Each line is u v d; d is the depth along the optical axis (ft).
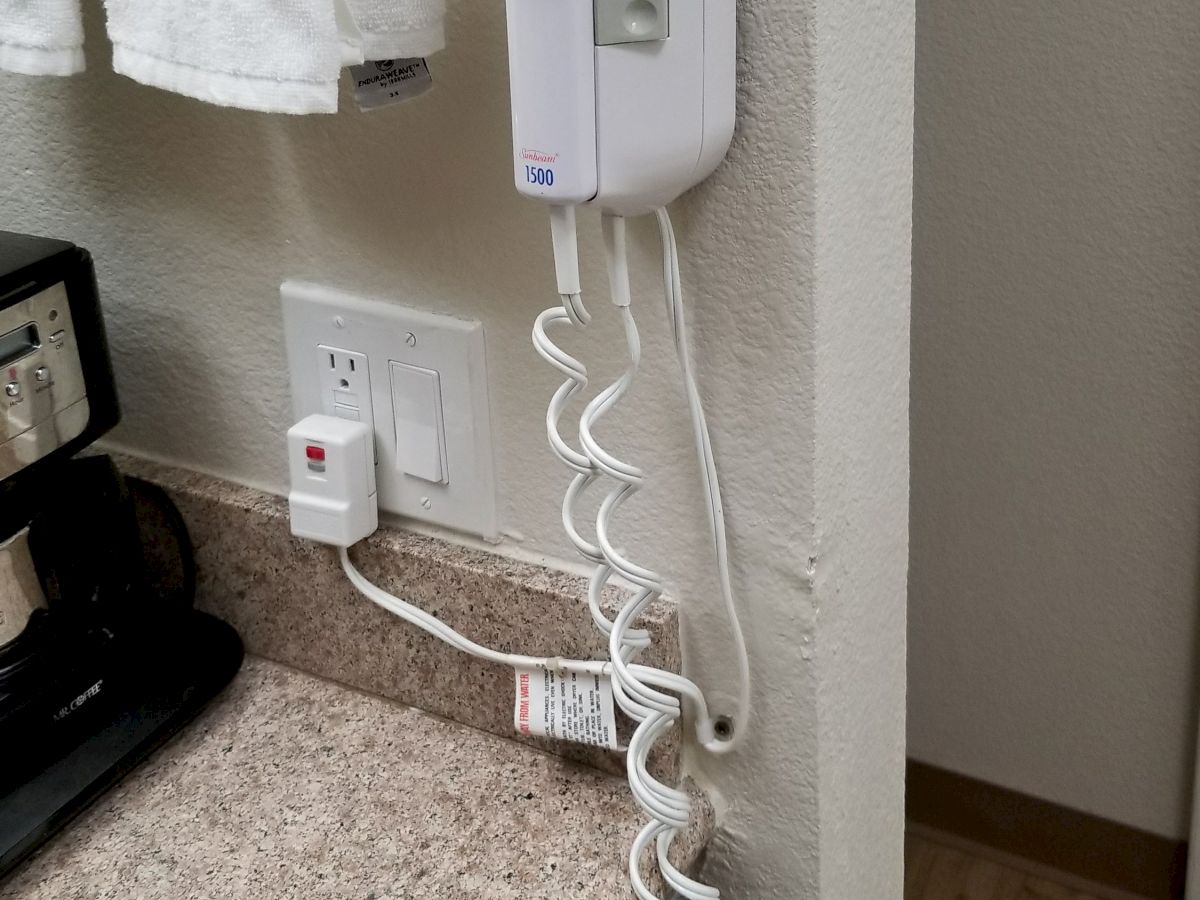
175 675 2.36
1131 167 3.96
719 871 2.27
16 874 2.04
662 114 1.57
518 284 2.02
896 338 2.06
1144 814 4.91
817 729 2.06
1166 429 4.25
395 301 2.16
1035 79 3.98
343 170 2.10
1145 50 3.80
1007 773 5.14
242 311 2.34
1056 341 4.30
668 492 2.02
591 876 2.01
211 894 2.00
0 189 2.47
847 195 1.79
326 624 2.45
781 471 1.90
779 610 2.00
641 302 1.90
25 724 2.15
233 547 2.49
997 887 5.15
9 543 2.12
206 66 1.73
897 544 2.26
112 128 2.30
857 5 1.70
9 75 2.35
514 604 2.19
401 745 2.32
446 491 2.24
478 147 1.95
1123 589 4.57
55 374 2.15
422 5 1.73
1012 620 4.84
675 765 2.17
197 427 2.51
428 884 2.00
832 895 2.25
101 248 2.43
